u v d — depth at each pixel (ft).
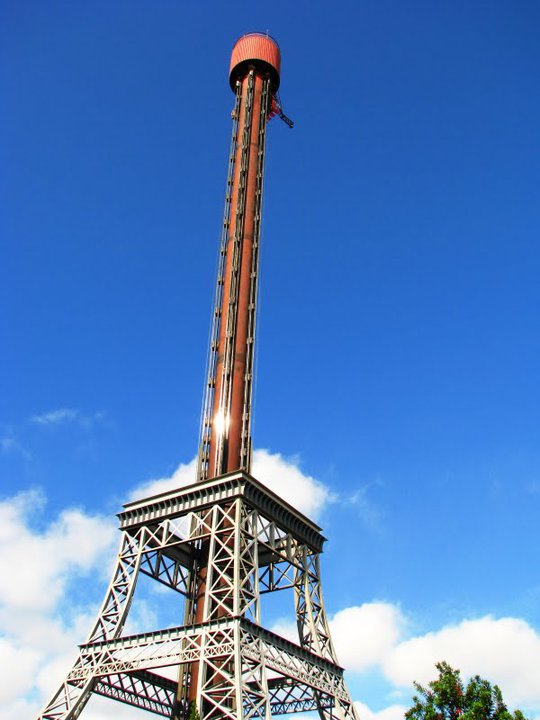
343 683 312.71
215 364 373.20
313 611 329.72
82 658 293.64
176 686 327.26
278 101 464.65
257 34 468.34
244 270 395.34
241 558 290.97
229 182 427.74
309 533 348.79
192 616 312.91
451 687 246.27
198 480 337.93
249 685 342.23
